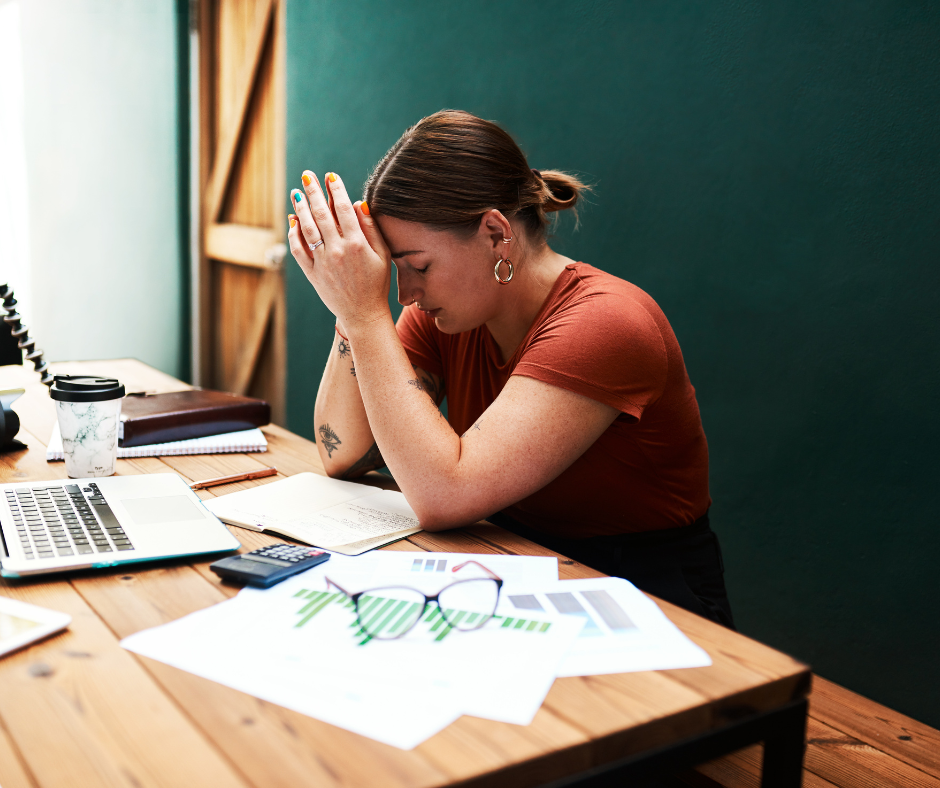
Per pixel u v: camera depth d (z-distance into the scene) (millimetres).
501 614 806
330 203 1189
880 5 1630
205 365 4398
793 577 1892
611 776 618
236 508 1138
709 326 2016
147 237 4352
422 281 1179
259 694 649
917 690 1675
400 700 644
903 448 1666
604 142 2213
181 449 1433
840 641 1808
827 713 1481
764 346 1902
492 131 1178
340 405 1314
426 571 924
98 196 4402
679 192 2043
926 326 1609
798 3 1765
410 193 1127
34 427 1545
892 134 1631
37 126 4473
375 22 2961
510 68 2465
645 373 1132
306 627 764
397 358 1130
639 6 2086
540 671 695
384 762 567
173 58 4172
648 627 790
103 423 1213
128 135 4305
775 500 1915
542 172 1323
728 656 741
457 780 551
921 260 1605
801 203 1798
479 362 1398
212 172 4160
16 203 4602
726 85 1916
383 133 2973
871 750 1343
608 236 2234
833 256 1752
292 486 1262
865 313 1708
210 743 583
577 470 1252
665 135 2061
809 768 1274
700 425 1326
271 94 3627
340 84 3172
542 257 1271
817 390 1809
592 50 2215
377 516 1133
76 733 590
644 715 639
